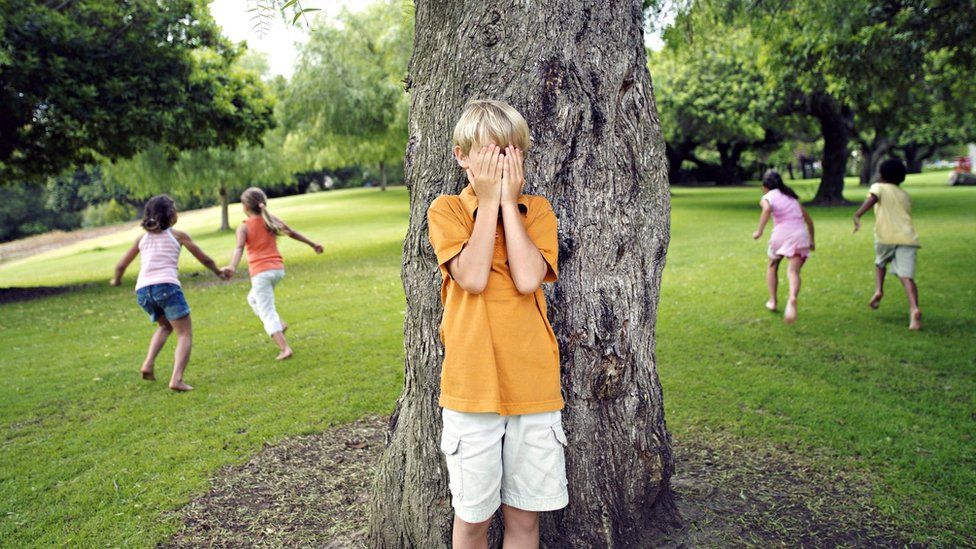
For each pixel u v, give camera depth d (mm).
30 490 3707
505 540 2297
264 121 14672
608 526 2566
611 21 2492
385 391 5348
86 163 14617
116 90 11516
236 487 3631
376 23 18953
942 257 10367
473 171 2012
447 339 2139
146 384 5789
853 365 5410
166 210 5527
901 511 3070
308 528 3127
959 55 8625
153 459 4086
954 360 5359
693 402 4734
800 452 3791
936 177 42969
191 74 12750
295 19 2156
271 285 6473
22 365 6789
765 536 2834
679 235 16016
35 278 17562
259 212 6367
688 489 3275
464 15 2449
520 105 2396
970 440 3852
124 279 15008
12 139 12328
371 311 8758
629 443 2631
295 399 5215
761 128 24703
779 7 8531
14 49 10328
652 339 2742
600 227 2492
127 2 12055
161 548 3027
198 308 9680
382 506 2783
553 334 2193
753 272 10141
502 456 2160
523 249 2014
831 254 11422
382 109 18812
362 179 74188
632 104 2566
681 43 7648
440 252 2039
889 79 9195
